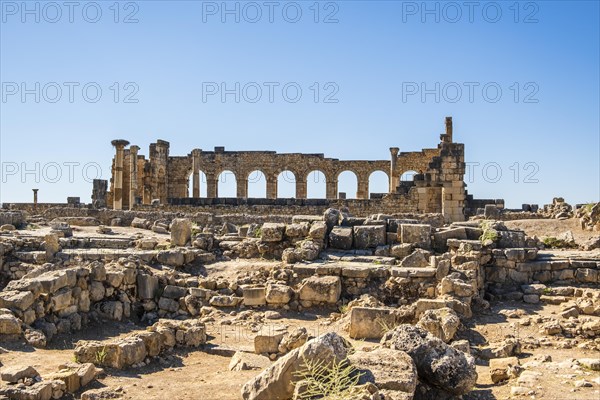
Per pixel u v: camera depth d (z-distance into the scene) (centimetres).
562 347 1404
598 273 1892
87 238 2475
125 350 1233
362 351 1110
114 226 3212
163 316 1783
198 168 6181
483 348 1398
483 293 1856
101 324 1650
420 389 1049
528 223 3419
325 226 2217
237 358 1284
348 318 1609
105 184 6000
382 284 1823
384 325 1441
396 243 2188
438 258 1880
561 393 1035
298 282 1867
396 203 4831
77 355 1227
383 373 972
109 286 1727
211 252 2206
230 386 1113
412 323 1528
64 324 1525
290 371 945
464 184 4438
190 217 3162
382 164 6569
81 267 1683
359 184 6594
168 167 6644
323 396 895
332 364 942
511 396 1045
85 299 1645
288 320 1697
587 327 1470
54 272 1611
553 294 1828
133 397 1052
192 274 2017
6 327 1366
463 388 1023
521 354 1364
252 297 1794
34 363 1205
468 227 2191
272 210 4606
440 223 3556
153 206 4766
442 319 1452
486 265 1961
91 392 1050
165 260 2045
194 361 1329
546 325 1519
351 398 861
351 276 1839
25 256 2061
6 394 979
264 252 2164
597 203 3195
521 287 1877
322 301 1781
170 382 1149
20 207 5303
